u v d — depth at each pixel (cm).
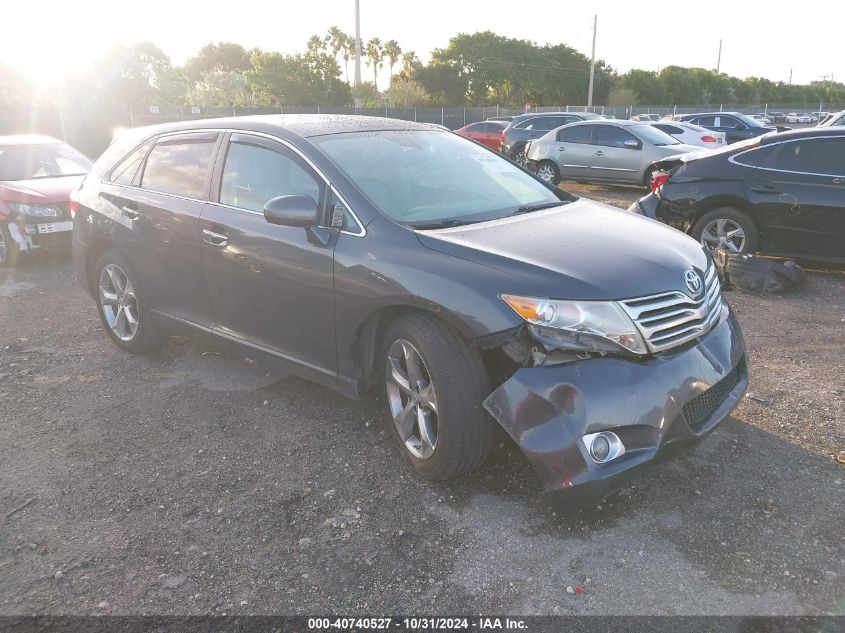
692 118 2256
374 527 280
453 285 275
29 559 265
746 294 612
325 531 279
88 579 253
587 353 260
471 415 279
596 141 1377
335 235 325
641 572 250
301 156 353
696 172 705
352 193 328
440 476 297
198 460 338
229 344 395
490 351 277
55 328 552
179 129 439
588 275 270
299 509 294
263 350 374
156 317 446
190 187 409
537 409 257
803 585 242
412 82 5919
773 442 339
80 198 494
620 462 254
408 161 371
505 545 266
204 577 253
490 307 264
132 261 447
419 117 4172
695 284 293
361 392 334
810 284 640
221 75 5644
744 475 310
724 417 292
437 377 281
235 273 372
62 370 458
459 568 255
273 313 358
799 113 6059
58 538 278
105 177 482
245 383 427
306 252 332
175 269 414
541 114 1869
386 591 244
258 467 329
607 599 238
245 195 375
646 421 256
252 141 381
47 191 762
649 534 271
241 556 265
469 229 315
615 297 263
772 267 604
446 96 7581
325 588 246
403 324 295
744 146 685
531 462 258
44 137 916
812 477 307
